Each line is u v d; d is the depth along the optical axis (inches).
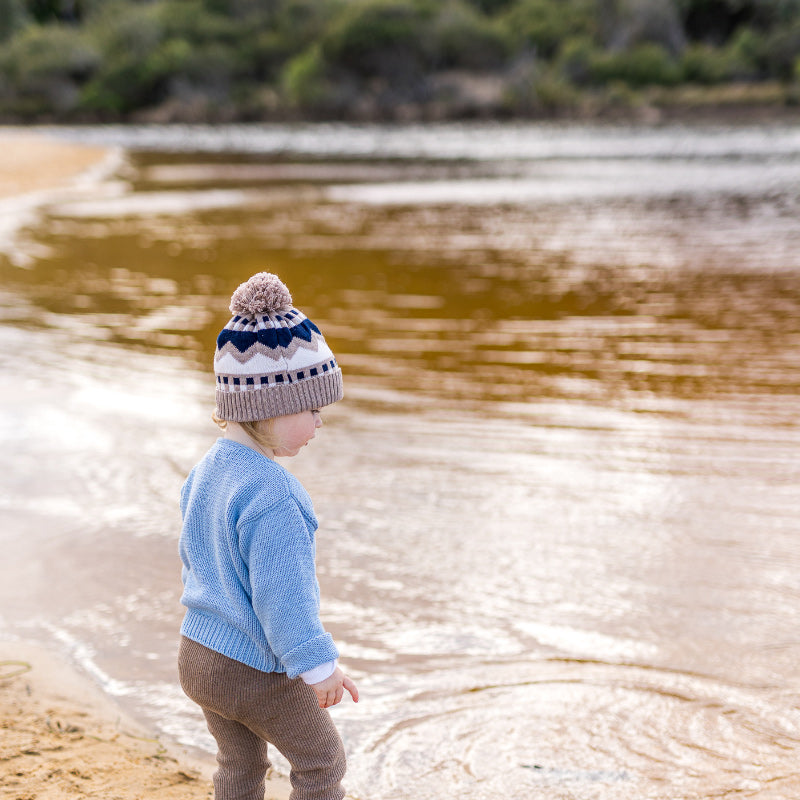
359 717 119.9
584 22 2933.1
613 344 331.6
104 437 236.4
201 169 1284.4
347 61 2704.2
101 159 1464.1
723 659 132.5
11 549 170.7
